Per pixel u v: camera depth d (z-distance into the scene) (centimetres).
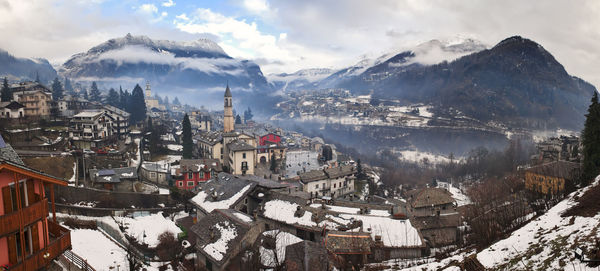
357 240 4441
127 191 8594
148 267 4759
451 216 6425
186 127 11350
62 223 6184
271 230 5191
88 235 5600
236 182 6988
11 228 2098
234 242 4503
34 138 10156
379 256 4706
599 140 5791
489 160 14775
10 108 11069
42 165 8306
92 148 10694
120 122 12862
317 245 4100
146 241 5862
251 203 6594
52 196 2558
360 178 13138
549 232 3000
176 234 6150
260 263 4012
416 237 4972
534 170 8250
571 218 3061
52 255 2397
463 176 14700
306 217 5400
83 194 7556
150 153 12238
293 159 14262
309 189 9862
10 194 2152
